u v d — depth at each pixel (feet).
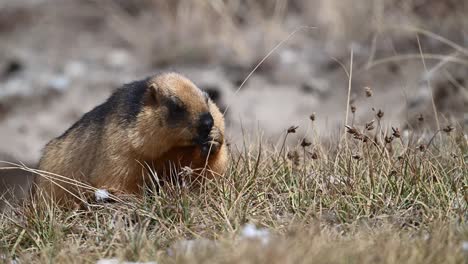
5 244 35.24
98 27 98.07
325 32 87.92
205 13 92.22
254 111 77.66
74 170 40.68
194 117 38.01
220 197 36.42
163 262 29.99
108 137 38.99
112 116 39.52
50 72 91.40
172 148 38.40
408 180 36.58
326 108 77.41
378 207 35.24
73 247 33.09
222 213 34.96
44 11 101.55
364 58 81.05
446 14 82.58
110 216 35.94
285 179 38.42
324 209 35.45
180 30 91.56
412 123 55.06
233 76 84.28
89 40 96.32
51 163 42.24
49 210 35.99
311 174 38.14
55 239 34.73
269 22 88.84
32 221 36.06
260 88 81.66
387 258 27.86
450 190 35.83
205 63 87.92
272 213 35.53
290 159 39.60
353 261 27.68
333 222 34.30
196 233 34.24
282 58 85.05
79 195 39.40
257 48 87.51
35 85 88.63
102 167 38.81
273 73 83.46
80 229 35.68
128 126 38.55
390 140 38.42
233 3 92.84
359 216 34.19
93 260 32.60
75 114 85.25
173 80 39.24
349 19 87.04
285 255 26.84
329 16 88.58
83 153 40.57
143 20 96.17
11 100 87.04
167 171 38.96
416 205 35.24
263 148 42.98
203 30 90.84
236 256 27.32
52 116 85.30
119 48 94.38
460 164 38.01
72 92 87.40
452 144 40.91
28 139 82.07
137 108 38.75
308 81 81.30
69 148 41.55
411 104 69.77
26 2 103.60
